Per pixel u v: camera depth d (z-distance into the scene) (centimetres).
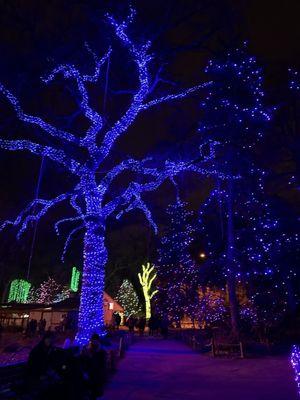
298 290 2541
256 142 2317
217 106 2245
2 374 680
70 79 2045
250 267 2405
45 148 1734
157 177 1895
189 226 3606
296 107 2350
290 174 2422
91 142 1792
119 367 1439
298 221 2522
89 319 1602
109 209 1784
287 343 2095
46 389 686
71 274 4312
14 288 3881
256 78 2253
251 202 2447
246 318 2459
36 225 3722
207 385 1097
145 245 5247
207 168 2211
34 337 2545
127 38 1808
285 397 934
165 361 1612
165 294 3975
